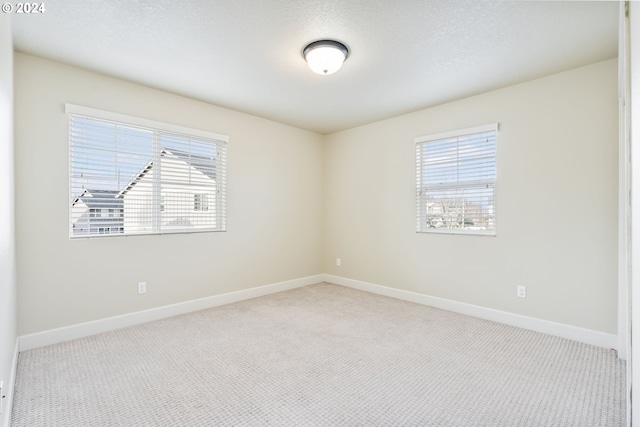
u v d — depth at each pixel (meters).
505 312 3.09
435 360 2.33
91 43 2.32
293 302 3.82
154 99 3.15
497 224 3.15
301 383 2.02
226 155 3.76
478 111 3.29
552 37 2.25
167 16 2.02
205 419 1.67
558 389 1.94
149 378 2.07
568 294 2.74
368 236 4.36
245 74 2.84
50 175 2.57
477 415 1.70
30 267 2.48
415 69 2.74
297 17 2.03
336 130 4.72
